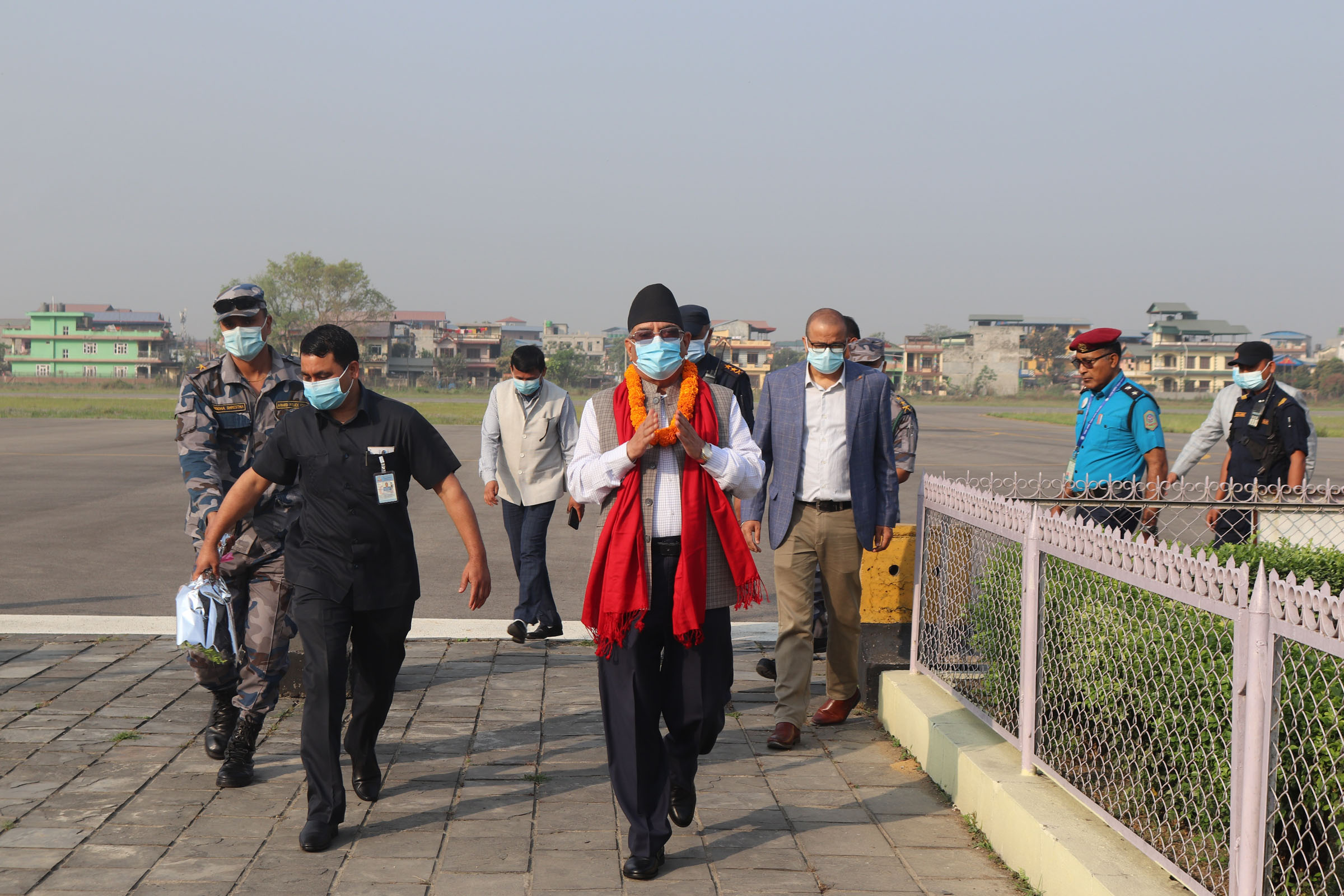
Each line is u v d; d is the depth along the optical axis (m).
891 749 4.88
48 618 7.04
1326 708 2.63
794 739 4.88
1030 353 135.62
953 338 142.38
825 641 6.29
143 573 9.07
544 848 3.66
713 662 3.67
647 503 3.57
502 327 150.75
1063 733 3.66
